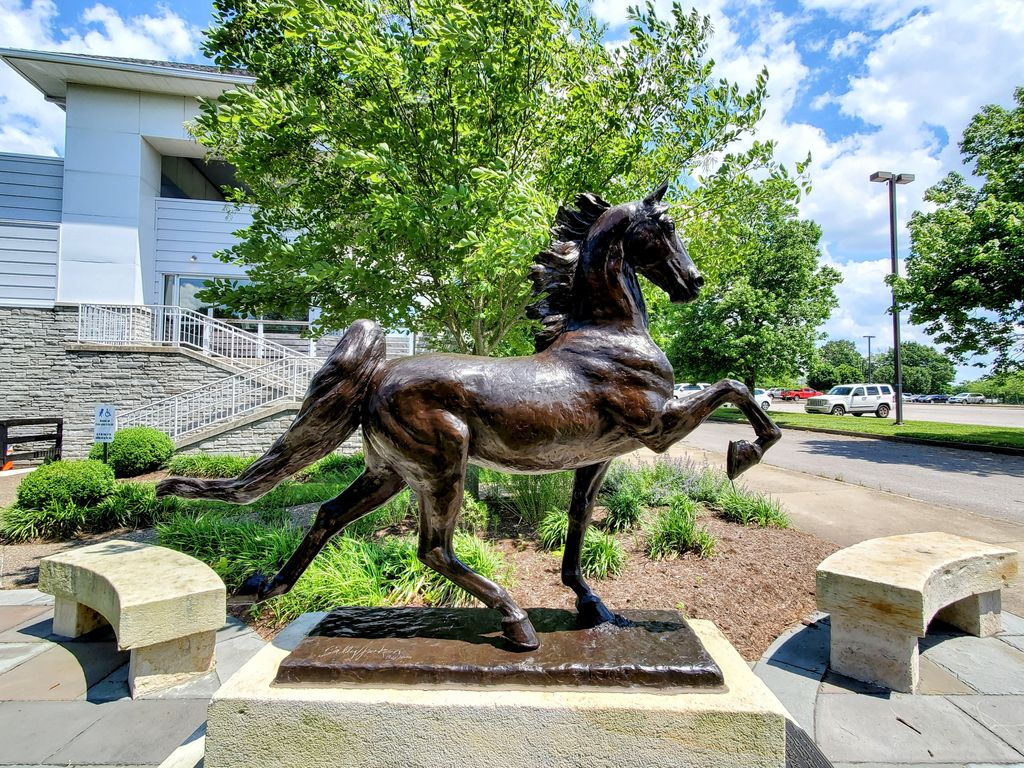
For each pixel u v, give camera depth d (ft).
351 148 15.46
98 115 44.21
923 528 19.71
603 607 7.14
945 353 43.45
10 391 35.42
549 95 15.89
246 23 15.11
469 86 14.15
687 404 6.44
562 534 15.65
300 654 6.05
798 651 10.83
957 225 39.96
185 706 8.87
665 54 15.79
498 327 19.06
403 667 5.77
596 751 5.45
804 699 9.12
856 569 10.23
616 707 5.45
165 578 10.11
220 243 47.44
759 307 72.38
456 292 17.06
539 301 7.45
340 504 6.93
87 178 43.80
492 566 12.76
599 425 6.45
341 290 16.87
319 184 16.65
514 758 5.45
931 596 9.96
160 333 41.01
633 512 18.13
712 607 12.32
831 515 21.45
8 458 33.12
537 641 6.24
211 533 15.39
